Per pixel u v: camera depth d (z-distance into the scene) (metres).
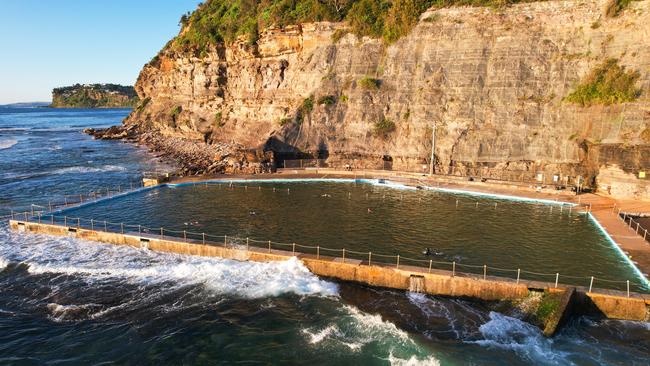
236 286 28.61
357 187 57.34
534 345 22.47
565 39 58.66
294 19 80.25
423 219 42.56
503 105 59.50
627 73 52.06
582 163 53.28
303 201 49.69
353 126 69.06
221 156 73.19
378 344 22.50
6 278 29.91
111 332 23.58
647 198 46.53
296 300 27.00
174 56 107.62
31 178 66.06
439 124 62.81
